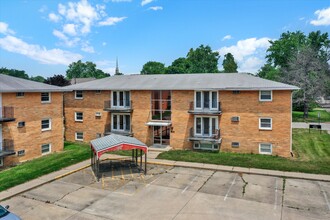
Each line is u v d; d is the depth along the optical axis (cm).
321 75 4656
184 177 1698
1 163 1986
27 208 1262
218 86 2320
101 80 3103
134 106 2622
